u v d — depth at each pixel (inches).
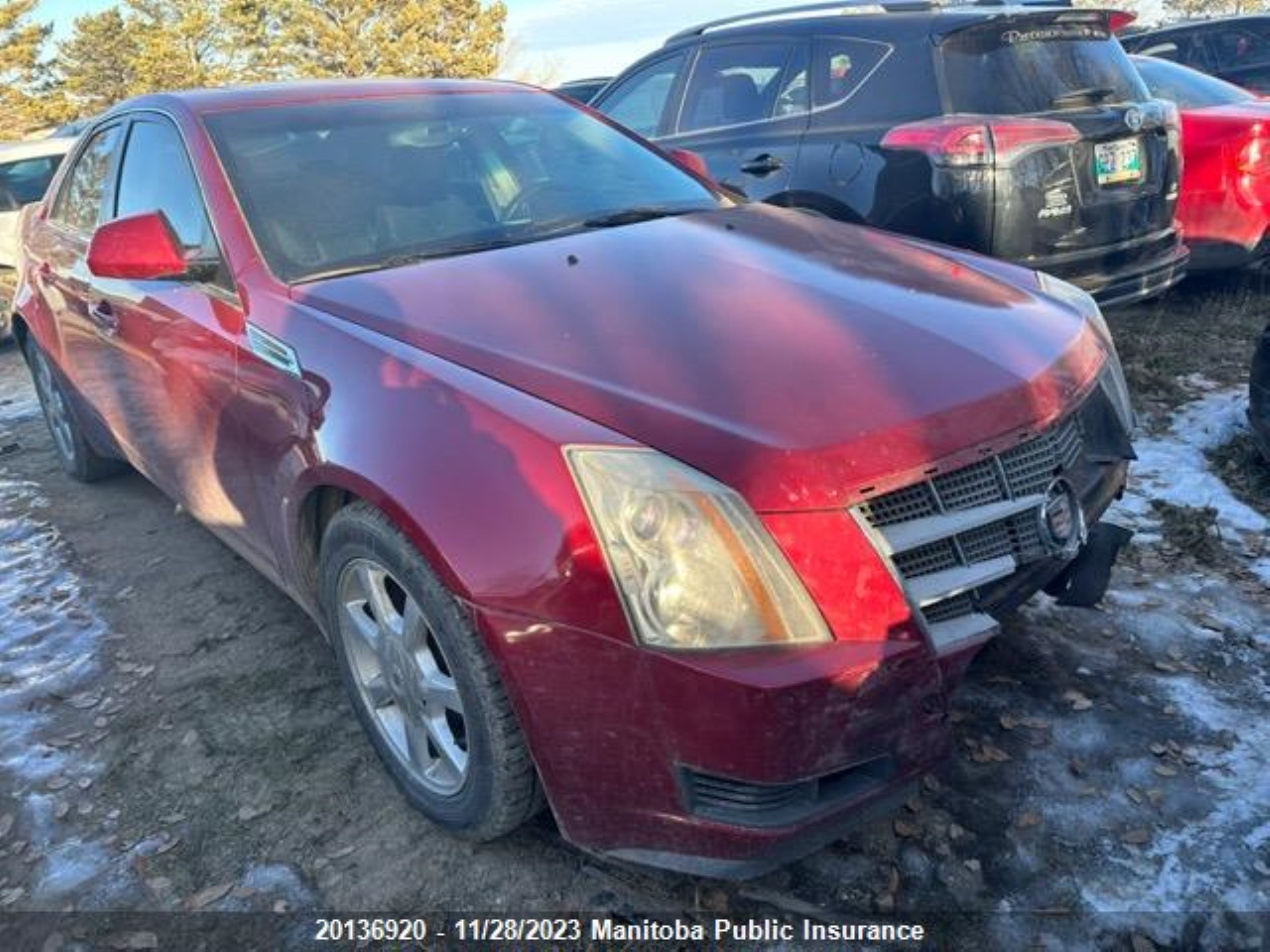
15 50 1785.2
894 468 77.5
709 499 73.6
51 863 98.1
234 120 127.4
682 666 72.4
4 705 123.6
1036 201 180.5
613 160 141.3
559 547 75.7
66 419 187.5
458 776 92.0
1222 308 240.5
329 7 1609.3
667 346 88.4
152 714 119.6
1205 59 377.1
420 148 130.6
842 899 87.7
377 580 95.4
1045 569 88.9
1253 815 92.3
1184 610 123.6
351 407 92.0
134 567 157.5
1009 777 98.9
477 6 1619.1
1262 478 153.6
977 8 200.2
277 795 104.8
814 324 92.7
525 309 96.8
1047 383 89.9
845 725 73.8
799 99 211.0
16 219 331.9
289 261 112.5
